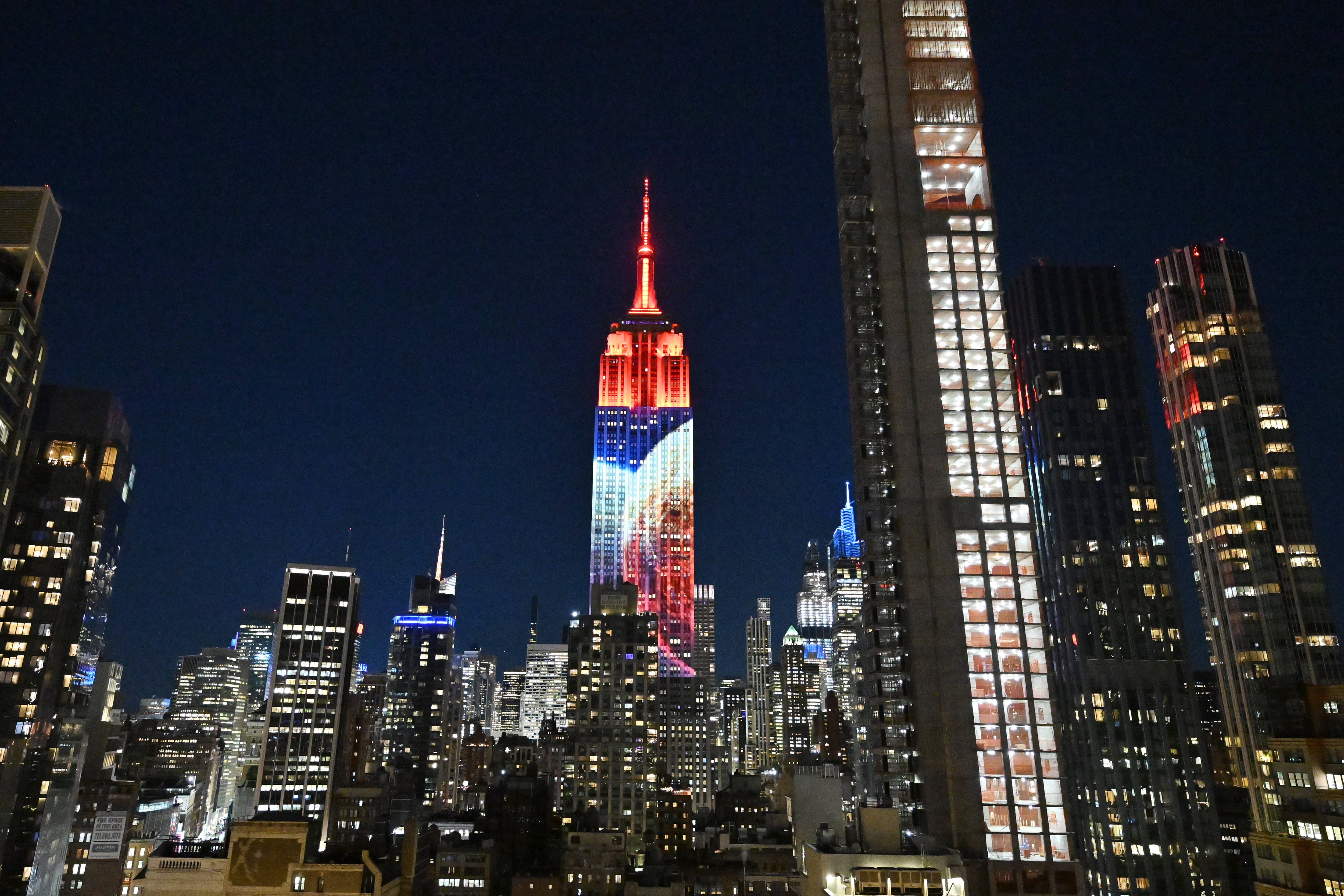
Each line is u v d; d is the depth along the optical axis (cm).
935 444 16012
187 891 14862
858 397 16862
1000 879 12175
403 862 17250
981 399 16275
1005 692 14550
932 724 14412
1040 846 13625
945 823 13775
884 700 15012
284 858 14688
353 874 14600
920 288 16975
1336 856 13588
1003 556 15338
